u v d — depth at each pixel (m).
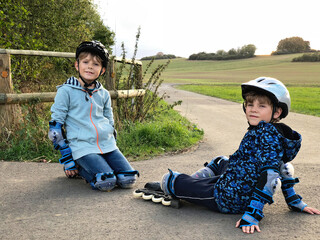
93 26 12.45
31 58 7.20
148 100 6.84
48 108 5.44
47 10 9.39
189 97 18.02
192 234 2.31
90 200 2.98
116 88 6.20
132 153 4.89
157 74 7.01
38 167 4.07
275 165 2.35
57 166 4.14
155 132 5.57
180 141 5.71
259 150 2.41
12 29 7.80
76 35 10.88
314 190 3.29
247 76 62.06
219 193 2.55
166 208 2.79
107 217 2.60
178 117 8.70
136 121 6.27
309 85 37.22
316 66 84.75
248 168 2.47
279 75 61.50
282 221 2.55
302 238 2.26
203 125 8.10
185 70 90.00
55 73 7.11
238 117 9.76
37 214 2.65
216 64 108.56
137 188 3.37
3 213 2.67
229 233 2.32
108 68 5.79
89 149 3.31
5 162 4.22
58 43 9.83
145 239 2.23
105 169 3.22
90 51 3.37
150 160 4.62
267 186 2.35
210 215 2.64
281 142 2.41
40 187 3.33
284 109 2.47
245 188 2.47
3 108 4.63
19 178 3.61
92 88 3.53
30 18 9.21
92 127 3.38
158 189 3.07
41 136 4.81
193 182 2.71
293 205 2.72
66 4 9.73
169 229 2.39
